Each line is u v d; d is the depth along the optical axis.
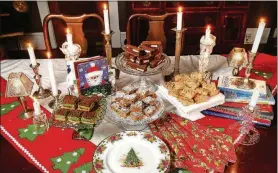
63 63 1.84
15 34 3.12
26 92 1.36
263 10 3.61
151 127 1.30
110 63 1.67
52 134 1.30
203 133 1.25
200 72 1.50
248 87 1.46
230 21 3.49
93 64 1.44
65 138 1.28
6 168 1.15
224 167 1.11
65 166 1.15
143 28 3.51
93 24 3.84
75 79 1.44
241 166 1.14
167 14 2.00
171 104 1.45
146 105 1.34
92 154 1.21
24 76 1.41
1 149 1.24
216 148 1.17
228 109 1.40
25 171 1.14
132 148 1.19
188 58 1.86
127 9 3.39
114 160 1.14
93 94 1.41
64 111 1.26
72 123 1.25
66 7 3.86
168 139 1.23
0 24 3.32
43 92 1.54
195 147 1.18
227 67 1.77
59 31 3.73
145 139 1.22
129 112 1.30
